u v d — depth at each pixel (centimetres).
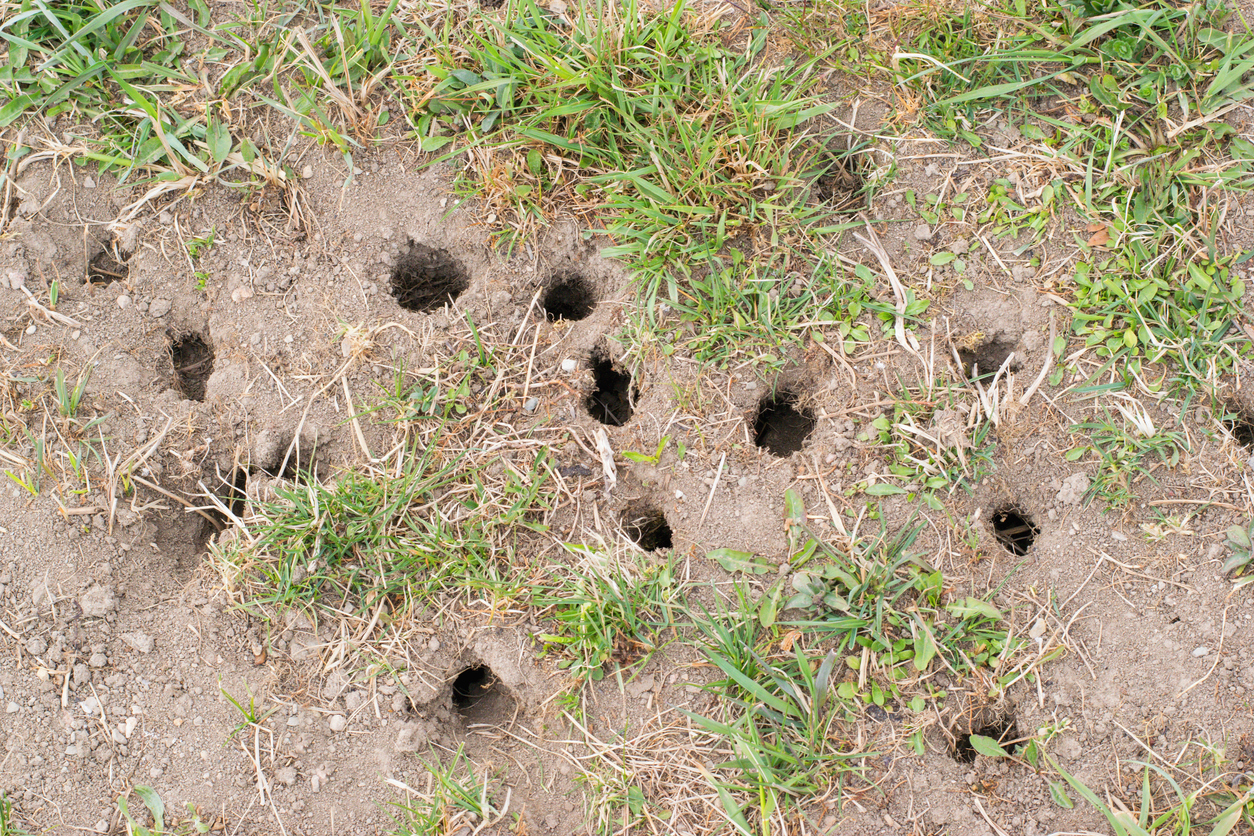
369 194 221
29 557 216
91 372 219
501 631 216
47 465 217
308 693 215
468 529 217
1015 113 222
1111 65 221
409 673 215
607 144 221
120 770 214
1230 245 218
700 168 219
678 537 217
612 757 214
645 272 220
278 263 221
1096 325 218
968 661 214
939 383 218
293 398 219
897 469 217
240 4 224
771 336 219
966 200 220
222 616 216
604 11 222
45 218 221
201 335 222
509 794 214
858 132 221
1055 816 212
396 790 214
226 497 220
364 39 222
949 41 221
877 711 214
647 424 218
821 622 214
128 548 217
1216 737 212
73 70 222
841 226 220
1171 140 220
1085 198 219
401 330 220
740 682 213
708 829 213
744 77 221
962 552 216
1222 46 220
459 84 221
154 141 221
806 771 213
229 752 214
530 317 221
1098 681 214
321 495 217
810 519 216
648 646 215
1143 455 216
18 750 214
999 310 219
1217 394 217
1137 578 215
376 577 217
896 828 213
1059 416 217
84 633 215
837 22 223
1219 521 215
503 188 220
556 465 218
